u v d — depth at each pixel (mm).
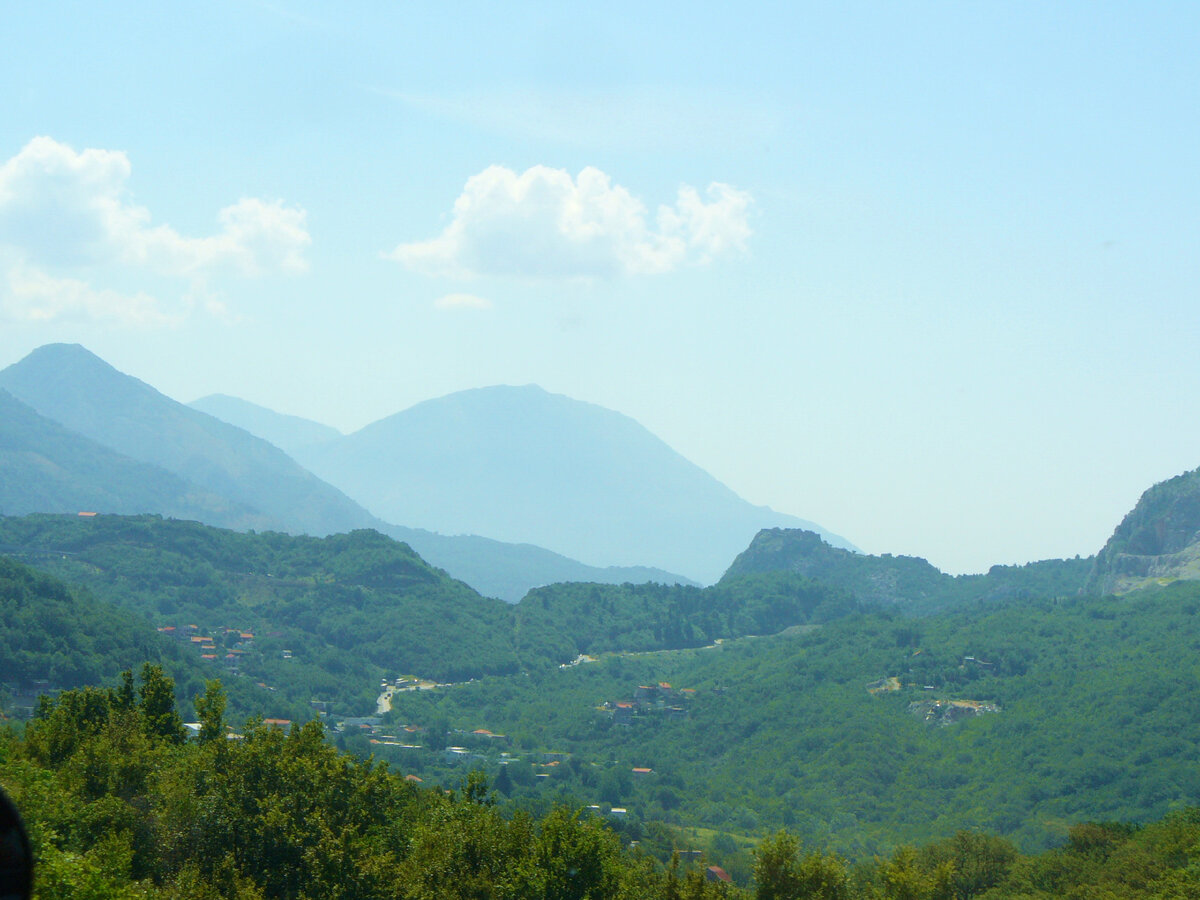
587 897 50125
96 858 40188
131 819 48938
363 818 58812
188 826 49906
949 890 58094
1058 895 84938
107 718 71125
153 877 48156
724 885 53719
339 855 50188
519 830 53906
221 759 56312
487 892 50188
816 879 51125
